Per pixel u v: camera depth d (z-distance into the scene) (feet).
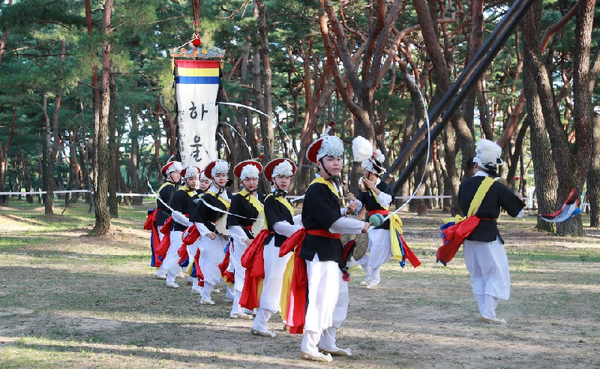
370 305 27.30
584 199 138.31
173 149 119.03
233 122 109.40
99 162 61.77
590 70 64.49
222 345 20.03
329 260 17.94
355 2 87.97
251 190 24.54
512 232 68.54
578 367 17.30
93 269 40.40
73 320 23.84
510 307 26.89
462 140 74.38
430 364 17.65
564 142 63.46
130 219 93.25
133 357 18.31
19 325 22.84
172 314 25.54
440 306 27.04
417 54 131.95
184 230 32.37
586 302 28.12
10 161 231.09
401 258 30.76
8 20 63.00
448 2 96.27
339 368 17.22
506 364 17.60
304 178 134.51
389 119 123.65
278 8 79.10
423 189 119.85
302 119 146.10
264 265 21.40
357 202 18.51
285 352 19.16
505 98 109.19
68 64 66.39
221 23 79.25
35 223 86.89
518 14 20.02
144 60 104.58
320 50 101.35
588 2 61.62
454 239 23.86
